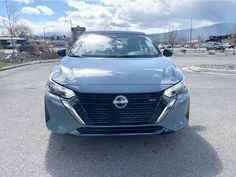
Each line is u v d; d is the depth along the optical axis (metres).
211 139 4.15
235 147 3.85
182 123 3.63
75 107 3.40
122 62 4.07
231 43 70.38
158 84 3.48
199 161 3.44
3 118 5.26
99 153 3.68
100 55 4.58
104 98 3.35
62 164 3.38
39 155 3.62
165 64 4.11
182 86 3.69
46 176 3.10
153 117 3.42
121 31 5.52
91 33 5.39
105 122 3.38
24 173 3.16
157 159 3.49
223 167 3.28
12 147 3.87
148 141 4.05
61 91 3.48
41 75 12.08
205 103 6.43
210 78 10.76
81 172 3.19
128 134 3.41
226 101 6.63
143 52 4.76
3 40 48.81
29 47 28.31
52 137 4.24
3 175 3.11
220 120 5.09
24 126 4.78
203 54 39.50
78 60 4.22
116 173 3.15
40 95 7.45
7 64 17.73
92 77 3.53
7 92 7.89
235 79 10.45
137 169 3.24
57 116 3.51
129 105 3.36
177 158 3.52
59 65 4.18
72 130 3.44
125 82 3.45
